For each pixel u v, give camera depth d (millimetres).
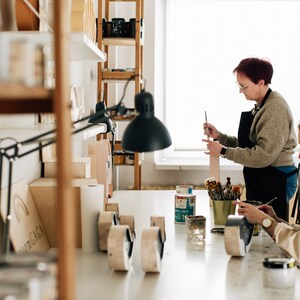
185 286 1855
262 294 1780
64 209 1139
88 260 2170
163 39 5484
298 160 5215
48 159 2887
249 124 3746
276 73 5434
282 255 2258
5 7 2148
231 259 2205
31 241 2090
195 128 5555
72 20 2297
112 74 4578
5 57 1097
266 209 2701
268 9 5398
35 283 996
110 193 3723
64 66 1133
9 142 2039
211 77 5484
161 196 3791
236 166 5387
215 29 5441
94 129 2623
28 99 1163
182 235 2641
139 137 1707
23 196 2148
